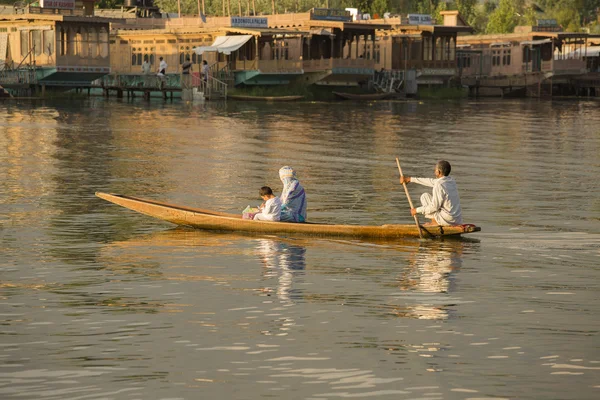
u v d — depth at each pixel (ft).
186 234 74.33
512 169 125.08
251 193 99.25
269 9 482.69
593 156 143.33
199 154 140.77
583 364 41.81
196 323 48.14
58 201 91.61
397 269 61.82
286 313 50.19
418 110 278.46
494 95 433.89
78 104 275.80
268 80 339.36
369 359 42.37
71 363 41.86
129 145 152.35
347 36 355.15
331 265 62.90
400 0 604.08
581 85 438.81
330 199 95.40
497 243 71.36
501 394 38.19
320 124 210.59
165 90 322.55
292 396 37.96
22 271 60.59
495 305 52.21
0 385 39.19
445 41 397.80
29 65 299.79
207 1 492.95
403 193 100.37
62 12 302.04
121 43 361.10
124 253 66.64
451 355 43.04
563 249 69.10
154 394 38.19
